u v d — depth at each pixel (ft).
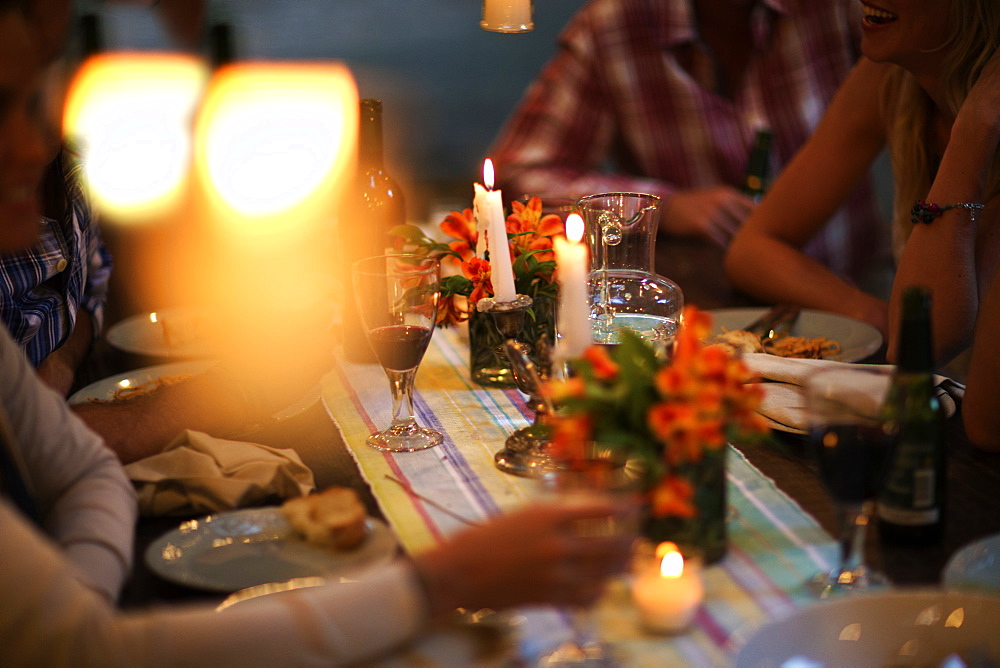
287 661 2.59
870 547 3.34
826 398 3.04
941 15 5.48
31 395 3.45
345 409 4.82
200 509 3.73
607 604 3.05
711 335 5.60
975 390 4.17
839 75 9.35
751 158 8.77
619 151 10.25
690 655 2.80
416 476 4.03
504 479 3.98
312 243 7.25
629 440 2.88
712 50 9.45
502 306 4.15
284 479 3.85
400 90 25.94
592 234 4.71
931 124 6.19
